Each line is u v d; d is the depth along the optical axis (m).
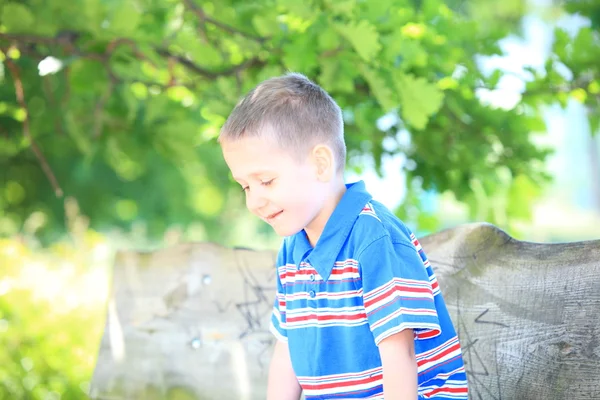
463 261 2.21
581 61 3.41
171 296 2.65
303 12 2.89
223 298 2.59
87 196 6.75
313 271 1.88
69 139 4.45
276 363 2.16
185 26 3.76
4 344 3.50
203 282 2.63
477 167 3.57
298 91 1.87
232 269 2.61
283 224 1.84
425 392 1.85
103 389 2.65
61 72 4.27
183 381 2.56
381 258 1.76
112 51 3.42
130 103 3.73
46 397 3.41
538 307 2.04
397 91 2.98
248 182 1.85
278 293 2.09
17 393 3.40
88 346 3.63
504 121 3.50
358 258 1.80
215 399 2.51
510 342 2.05
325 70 2.98
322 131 1.85
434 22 3.45
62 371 3.45
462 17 3.66
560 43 3.46
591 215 18.45
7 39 3.32
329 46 2.93
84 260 4.54
